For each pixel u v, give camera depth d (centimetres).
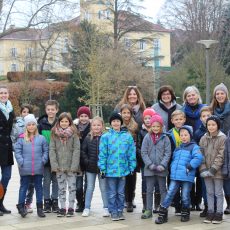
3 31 2977
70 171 666
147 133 666
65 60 3650
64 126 665
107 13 3706
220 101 671
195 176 680
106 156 649
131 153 652
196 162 623
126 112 686
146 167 648
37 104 3381
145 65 3650
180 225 609
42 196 673
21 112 768
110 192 646
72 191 668
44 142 672
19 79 3438
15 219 649
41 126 704
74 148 666
